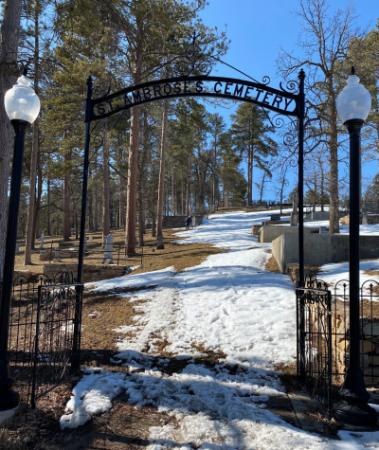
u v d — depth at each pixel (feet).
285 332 22.26
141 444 12.30
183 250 61.72
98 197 162.61
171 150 102.89
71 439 12.53
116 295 32.35
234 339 21.76
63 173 78.38
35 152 65.31
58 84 52.01
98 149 82.84
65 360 17.76
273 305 26.76
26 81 14.78
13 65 22.31
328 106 60.34
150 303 29.09
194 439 12.42
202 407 14.75
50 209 150.00
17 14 23.35
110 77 51.80
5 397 12.67
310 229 61.62
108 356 20.20
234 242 65.87
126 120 71.15
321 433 12.75
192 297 29.81
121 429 13.20
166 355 20.43
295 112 19.66
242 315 25.13
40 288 14.75
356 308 13.51
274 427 13.00
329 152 62.90
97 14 38.37
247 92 20.11
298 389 16.58
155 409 14.70
